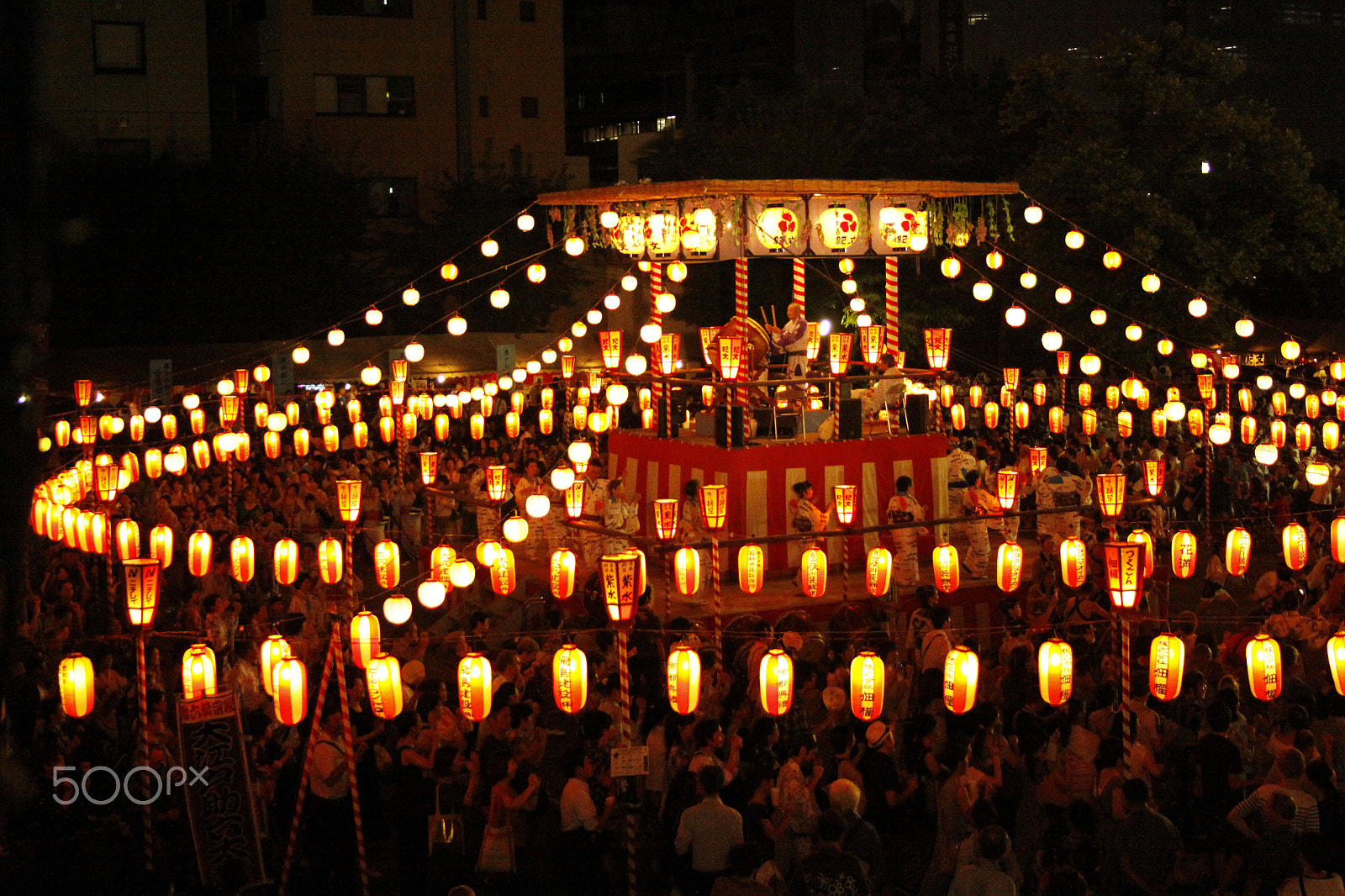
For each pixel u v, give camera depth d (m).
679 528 14.45
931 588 12.10
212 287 28.58
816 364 18.39
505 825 8.41
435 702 9.38
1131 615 9.20
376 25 35.72
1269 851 6.82
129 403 21.73
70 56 29.77
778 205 15.59
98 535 12.44
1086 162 25.98
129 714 9.91
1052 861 7.00
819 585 11.40
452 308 33.25
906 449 15.95
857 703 9.07
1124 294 25.94
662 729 9.54
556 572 11.22
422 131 36.56
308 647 11.40
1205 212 26.55
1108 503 10.30
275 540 15.23
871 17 55.44
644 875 8.91
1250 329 19.20
